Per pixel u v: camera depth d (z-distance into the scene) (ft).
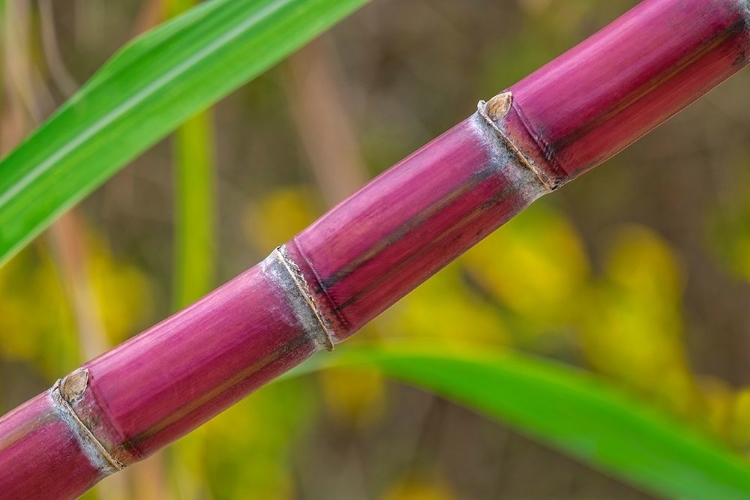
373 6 6.23
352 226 2.09
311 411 5.61
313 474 6.09
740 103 6.35
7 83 2.72
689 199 6.47
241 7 2.29
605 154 2.08
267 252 5.69
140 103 2.27
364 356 2.62
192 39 2.29
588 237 6.53
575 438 2.66
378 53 6.25
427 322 5.04
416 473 6.33
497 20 6.13
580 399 2.63
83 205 5.76
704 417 5.05
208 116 2.77
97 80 2.28
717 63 2.07
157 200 5.88
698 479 2.64
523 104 2.07
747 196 6.16
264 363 2.11
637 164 6.55
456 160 2.08
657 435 2.63
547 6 5.76
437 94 6.26
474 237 2.10
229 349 2.10
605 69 2.07
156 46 2.29
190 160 2.76
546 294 5.07
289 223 5.62
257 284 2.10
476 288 5.96
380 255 2.09
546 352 5.29
